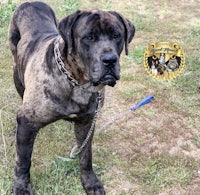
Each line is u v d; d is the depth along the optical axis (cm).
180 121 300
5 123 280
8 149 258
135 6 482
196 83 341
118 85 337
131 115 302
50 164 248
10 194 226
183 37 418
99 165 255
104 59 183
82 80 200
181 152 271
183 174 252
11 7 419
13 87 319
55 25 271
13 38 267
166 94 328
